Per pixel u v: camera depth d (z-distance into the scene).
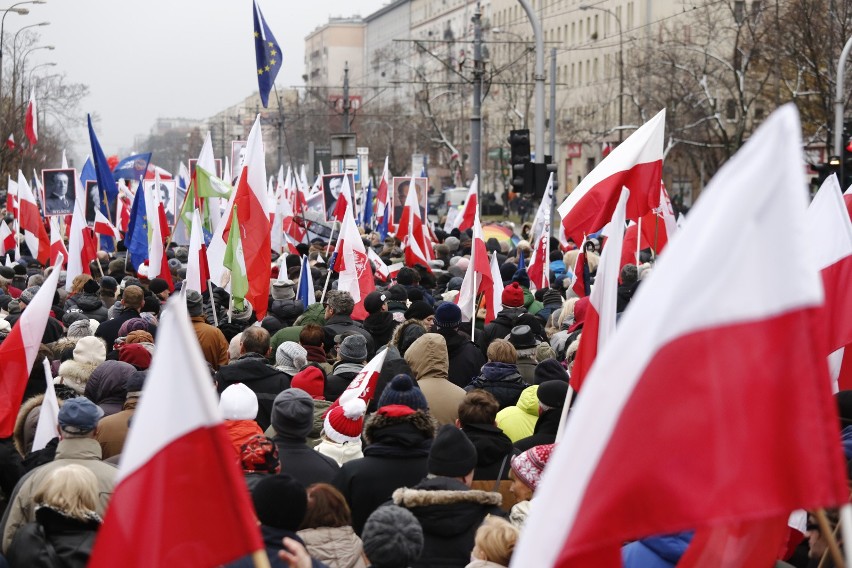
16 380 7.19
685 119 54.72
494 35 99.06
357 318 14.00
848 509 3.13
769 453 3.15
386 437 6.30
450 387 8.20
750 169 3.16
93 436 6.25
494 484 6.78
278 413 6.51
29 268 18.06
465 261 16.48
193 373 3.37
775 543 3.96
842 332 6.29
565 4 87.44
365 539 4.76
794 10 39.44
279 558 4.59
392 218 27.69
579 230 9.12
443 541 5.45
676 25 66.38
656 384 3.15
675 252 3.19
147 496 3.40
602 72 80.88
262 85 15.42
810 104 42.69
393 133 95.69
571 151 83.19
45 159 71.38
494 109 96.12
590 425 3.17
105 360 8.52
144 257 18.39
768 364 3.16
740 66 51.09
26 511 5.80
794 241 3.16
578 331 10.72
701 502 3.13
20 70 62.09
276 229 22.62
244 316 12.88
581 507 3.16
